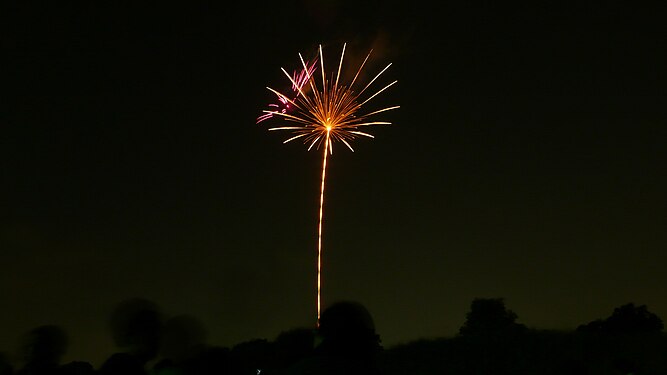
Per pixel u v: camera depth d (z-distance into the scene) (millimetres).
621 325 43375
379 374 5484
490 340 40844
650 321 44031
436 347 40781
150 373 7641
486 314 42938
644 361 35688
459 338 42219
